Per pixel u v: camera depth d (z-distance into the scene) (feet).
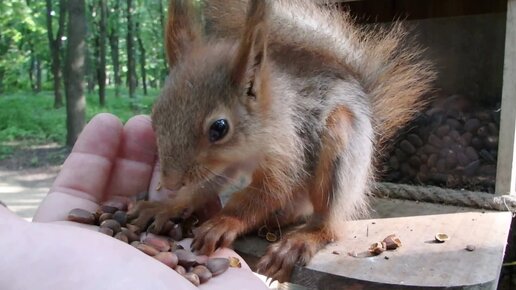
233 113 0.85
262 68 0.88
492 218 0.98
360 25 1.27
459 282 0.71
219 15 1.06
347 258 0.83
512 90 1.00
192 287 0.62
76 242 0.65
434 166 1.16
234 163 0.89
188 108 0.82
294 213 1.00
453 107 1.21
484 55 1.24
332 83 0.99
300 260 0.82
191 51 0.93
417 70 1.14
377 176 1.14
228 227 0.86
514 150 1.02
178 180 0.80
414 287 0.71
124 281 0.59
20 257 0.62
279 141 0.91
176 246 0.84
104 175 1.03
